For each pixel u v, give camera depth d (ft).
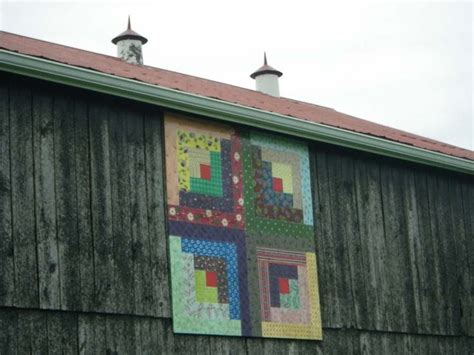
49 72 43.50
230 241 49.24
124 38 58.54
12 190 42.68
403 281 57.00
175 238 47.37
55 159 44.27
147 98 46.80
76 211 44.42
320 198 53.88
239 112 49.75
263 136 51.85
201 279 47.83
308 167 53.67
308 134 52.95
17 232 42.45
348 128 55.31
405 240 57.77
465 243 61.41
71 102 45.37
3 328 41.45
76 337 43.42
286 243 51.52
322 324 52.24
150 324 45.85
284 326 50.42
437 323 58.23
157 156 47.73
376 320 54.95
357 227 55.36
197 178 48.80
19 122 43.52
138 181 46.78
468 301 60.44
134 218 46.24
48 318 42.78
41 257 42.91
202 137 49.42
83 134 45.42
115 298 44.80
